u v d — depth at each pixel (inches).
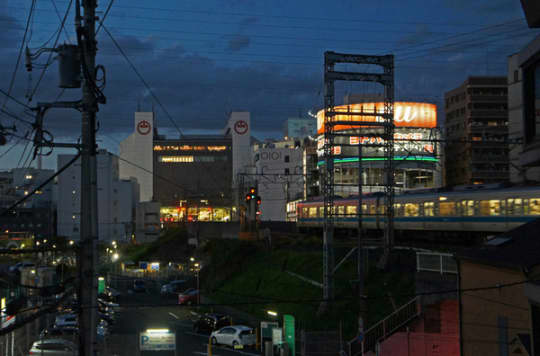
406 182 3115.2
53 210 4825.3
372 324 1139.9
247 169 5408.5
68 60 485.1
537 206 1222.3
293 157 4547.2
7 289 1421.0
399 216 1697.8
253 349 1256.2
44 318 1720.0
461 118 3432.6
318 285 1480.1
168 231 3614.7
